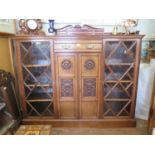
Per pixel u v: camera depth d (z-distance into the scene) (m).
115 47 1.93
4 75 1.92
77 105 2.12
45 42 1.93
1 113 1.79
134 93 2.08
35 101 2.17
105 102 2.15
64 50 1.90
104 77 2.02
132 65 1.98
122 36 1.85
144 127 2.20
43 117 2.21
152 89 2.13
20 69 2.02
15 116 2.06
